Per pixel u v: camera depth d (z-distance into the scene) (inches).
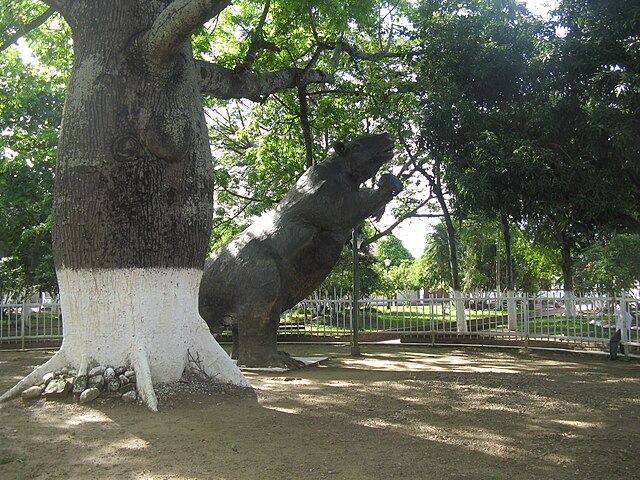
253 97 431.5
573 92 507.5
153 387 240.8
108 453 174.6
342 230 392.2
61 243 248.5
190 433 195.0
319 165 396.2
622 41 469.1
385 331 603.8
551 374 355.6
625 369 392.8
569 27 515.5
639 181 511.8
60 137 252.1
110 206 243.1
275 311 382.6
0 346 564.4
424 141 570.6
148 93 248.5
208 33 578.9
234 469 160.7
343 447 181.6
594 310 490.0
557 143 523.2
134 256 246.2
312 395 262.2
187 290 263.7
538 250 937.5
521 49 537.6
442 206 725.9
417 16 637.3
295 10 482.3
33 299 843.4
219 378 266.8
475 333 559.8
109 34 250.2
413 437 193.2
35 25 398.6
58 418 212.7
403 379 313.7
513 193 497.0
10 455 173.5
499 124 531.5
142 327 245.9
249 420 213.8
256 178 799.7
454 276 706.8
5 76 761.0
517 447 182.9
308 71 483.5
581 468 163.9
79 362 246.8
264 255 383.9
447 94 544.1
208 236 272.8
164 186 252.1
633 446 184.9
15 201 814.5
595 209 487.5
